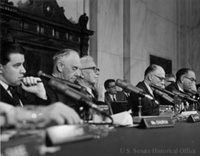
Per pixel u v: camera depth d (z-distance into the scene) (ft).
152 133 4.46
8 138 2.36
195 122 6.92
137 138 3.86
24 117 2.67
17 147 2.07
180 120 7.57
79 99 4.08
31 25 13.38
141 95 6.82
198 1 33.04
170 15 30.14
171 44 30.12
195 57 32.73
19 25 12.65
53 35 14.74
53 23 14.55
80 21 17.02
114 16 20.71
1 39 11.45
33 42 13.42
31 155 2.15
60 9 15.39
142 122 5.14
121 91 15.75
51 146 2.60
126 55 21.80
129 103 8.79
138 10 22.91
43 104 6.16
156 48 26.68
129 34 21.76
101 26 19.20
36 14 13.66
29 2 13.65
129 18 21.84
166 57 28.76
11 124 2.67
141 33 23.15
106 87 15.52
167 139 3.95
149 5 25.68
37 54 13.74
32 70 13.38
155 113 8.20
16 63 6.86
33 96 7.13
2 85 6.89
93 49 18.89
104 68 19.38
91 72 9.43
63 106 3.14
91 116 5.05
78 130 3.05
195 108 10.67
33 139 2.25
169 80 17.79
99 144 3.11
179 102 9.00
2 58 6.88
